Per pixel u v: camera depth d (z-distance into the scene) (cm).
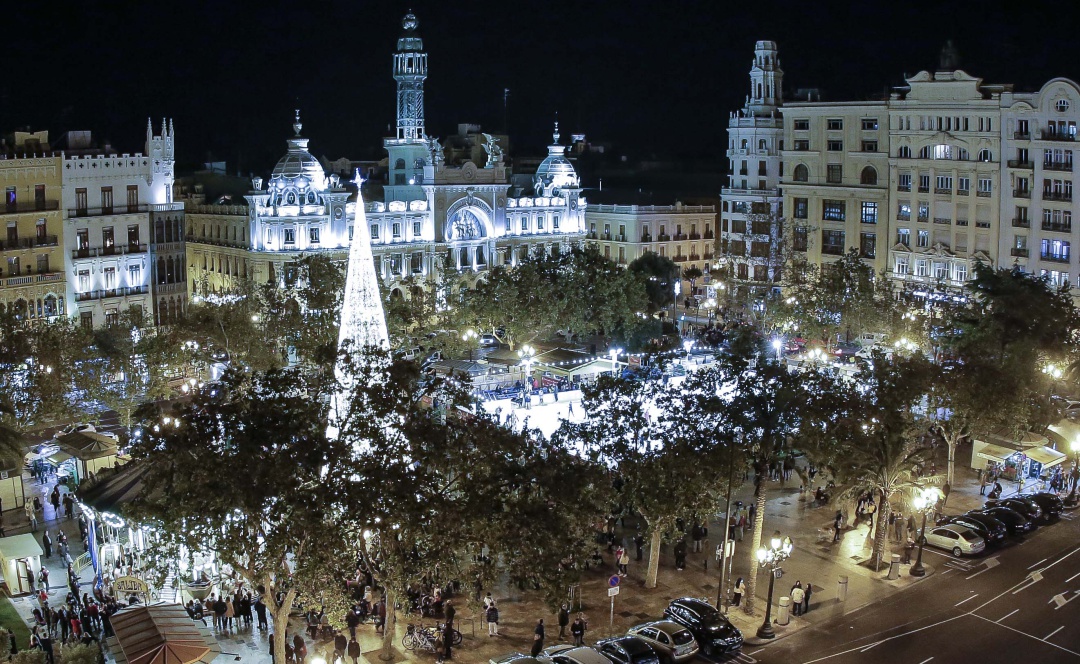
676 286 16850
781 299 12688
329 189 15012
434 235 16038
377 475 5297
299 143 14975
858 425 7006
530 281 12550
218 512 5100
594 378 11219
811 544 7638
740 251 16788
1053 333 9462
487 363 12050
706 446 6606
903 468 7106
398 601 5825
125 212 12962
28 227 12056
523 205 17262
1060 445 8669
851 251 13062
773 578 6362
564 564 5881
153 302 13325
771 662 6012
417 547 5766
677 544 7269
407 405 5991
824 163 15688
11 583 6906
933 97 14138
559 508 6031
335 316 10569
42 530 7931
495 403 10288
